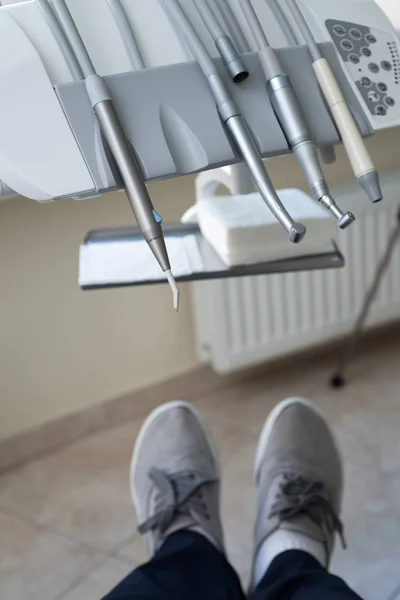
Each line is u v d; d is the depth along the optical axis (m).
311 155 0.53
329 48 0.58
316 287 1.57
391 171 1.60
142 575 0.89
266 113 0.55
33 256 1.35
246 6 0.57
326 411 1.54
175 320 1.55
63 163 0.51
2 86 0.51
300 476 1.14
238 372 1.66
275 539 1.03
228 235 0.71
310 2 0.60
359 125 0.56
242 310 1.52
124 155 0.51
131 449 1.48
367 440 1.44
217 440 1.48
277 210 0.51
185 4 0.58
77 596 1.13
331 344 1.75
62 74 0.53
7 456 1.44
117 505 1.33
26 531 1.28
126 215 1.42
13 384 1.42
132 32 0.56
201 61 0.54
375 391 1.60
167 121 0.53
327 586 0.86
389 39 0.60
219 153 0.53
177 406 1.27
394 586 1.10
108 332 1.49
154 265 0.73
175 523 1.05
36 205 1.32
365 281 1.61
